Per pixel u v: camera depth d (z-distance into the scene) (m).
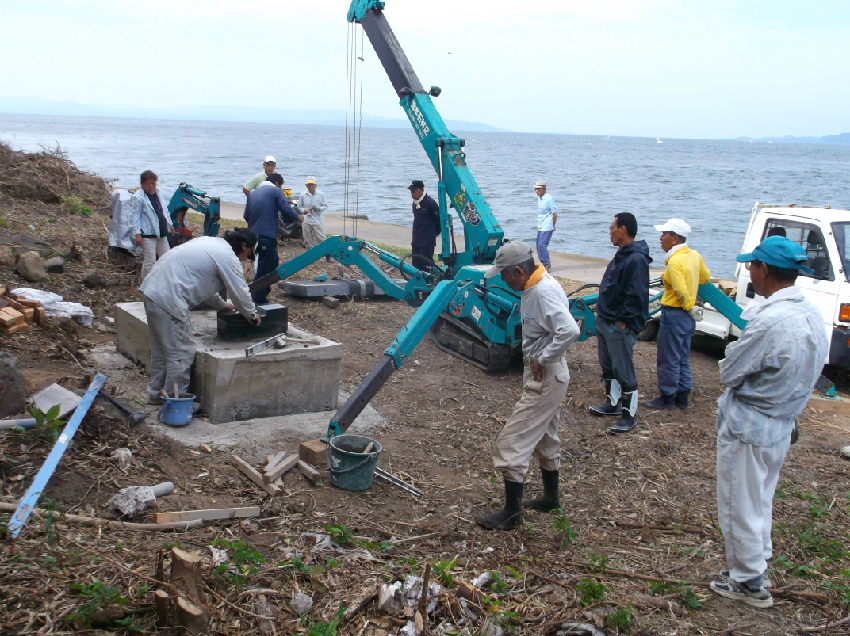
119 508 4.31
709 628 3.81
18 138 88.62
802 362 3.75
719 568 4.53
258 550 4.18
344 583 3.87
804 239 8.67
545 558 4.50
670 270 7.30
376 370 5.84
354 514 4.84
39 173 14.67
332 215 24.67
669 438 6.86
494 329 8.04
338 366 6.54
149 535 4.12
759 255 3.87
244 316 6.18
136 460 5.04
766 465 3.89
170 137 143.62
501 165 78.44
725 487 3.99
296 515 4.70
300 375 6.32
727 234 25.77
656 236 25.42
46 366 6.53
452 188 9.04
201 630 3.22
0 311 7.12
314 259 9.72
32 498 3.97
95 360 7.04
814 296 8.37
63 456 4.75
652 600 4.00
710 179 63.75
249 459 5.45
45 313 7.61
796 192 49.16
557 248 21.20
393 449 6.11
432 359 8.74
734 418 3.91
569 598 3.99
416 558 4.31
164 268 5.73
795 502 5.60
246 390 6.04
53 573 3.50
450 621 3.67
